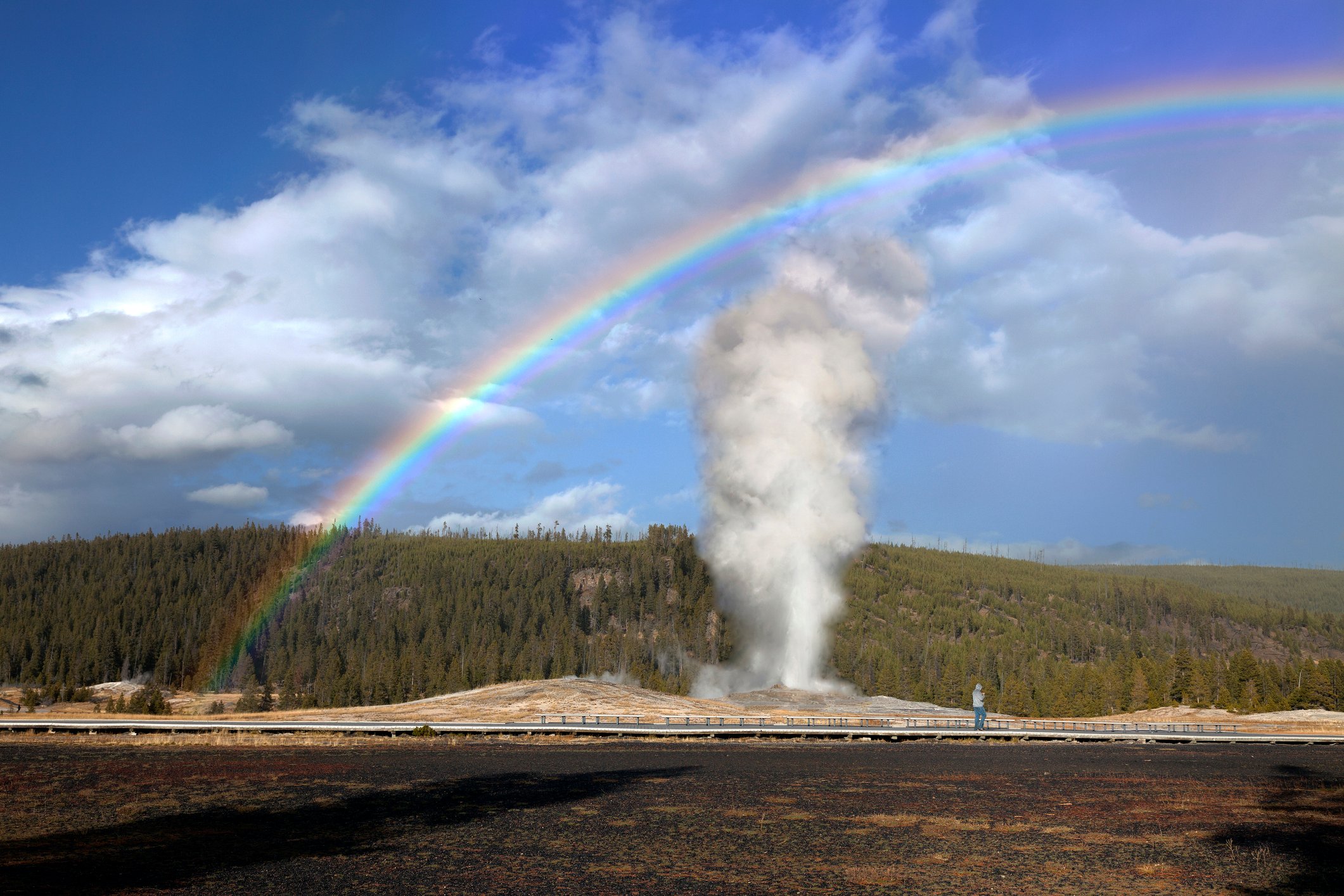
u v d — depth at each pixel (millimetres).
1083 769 48219
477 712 78000
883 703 93812
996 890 23281
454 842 28641
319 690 153250
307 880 23781
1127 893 23078
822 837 29578
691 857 26609
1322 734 70188
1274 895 22922
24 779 41719
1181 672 145625
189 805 34812
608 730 63031
